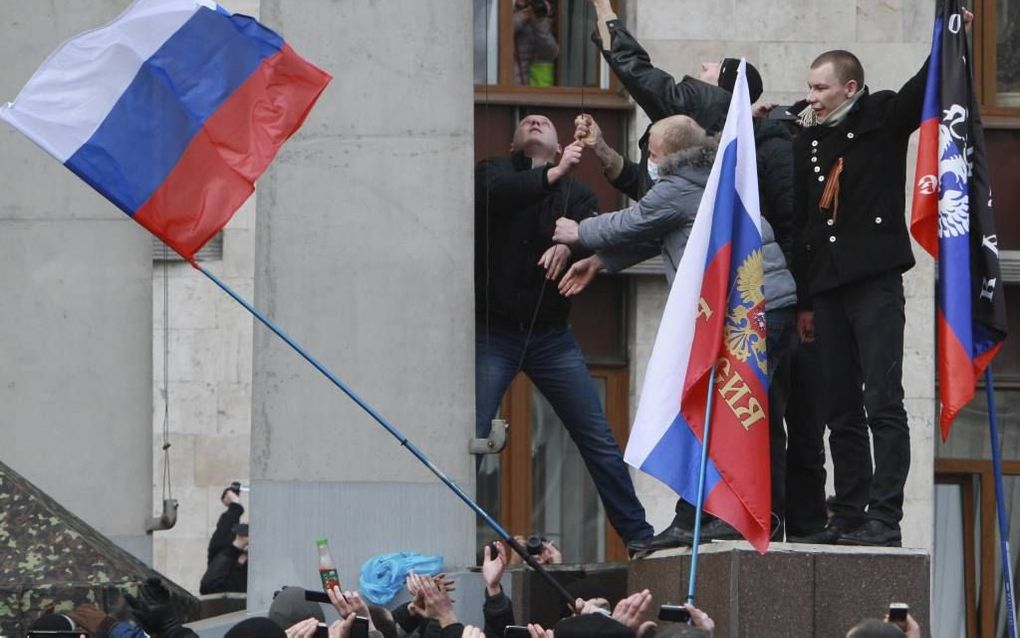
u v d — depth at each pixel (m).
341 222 15.88
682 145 14.10
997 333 13.65
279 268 15.86
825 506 14.87
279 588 15.61
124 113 14.07
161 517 19.50
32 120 14.03
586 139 15.81
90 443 19.33
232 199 14.12
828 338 14.01
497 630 12.62
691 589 12.38
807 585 13.04
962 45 13.72
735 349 12.88
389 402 15.77
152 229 14.03
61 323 19.36
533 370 16.41
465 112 15.95
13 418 19.28
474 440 15.75
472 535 15.73
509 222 16.25
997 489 13.55
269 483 15.70
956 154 13.61
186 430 24.59
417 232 15.88
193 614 15.41
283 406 15.76
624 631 10.88
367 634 11.59
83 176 13.98
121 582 14.04
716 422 12.80
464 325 15.84
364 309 15.83
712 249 12.96
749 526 12.73
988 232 13.67
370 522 15.67
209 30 14.19
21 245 19.36
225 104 14.18
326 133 15.93
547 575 12.98
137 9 14.18
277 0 16.00
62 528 14.44
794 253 14.24
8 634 13.95
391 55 15.98
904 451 13.77
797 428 14.76
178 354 24.58
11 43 19.25
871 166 13.89
